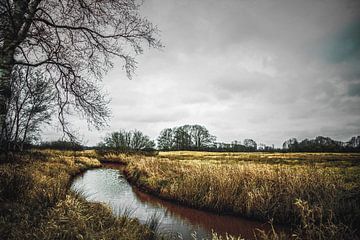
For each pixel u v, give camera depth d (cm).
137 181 1502
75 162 2297
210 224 770
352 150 7112
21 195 589
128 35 588
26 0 497
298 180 908
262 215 809
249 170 1093
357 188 923
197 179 1090
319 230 584
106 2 556
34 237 406
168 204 1009
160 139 8262
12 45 477
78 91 593
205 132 8400
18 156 1383
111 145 4919
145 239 550
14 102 1365
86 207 645
